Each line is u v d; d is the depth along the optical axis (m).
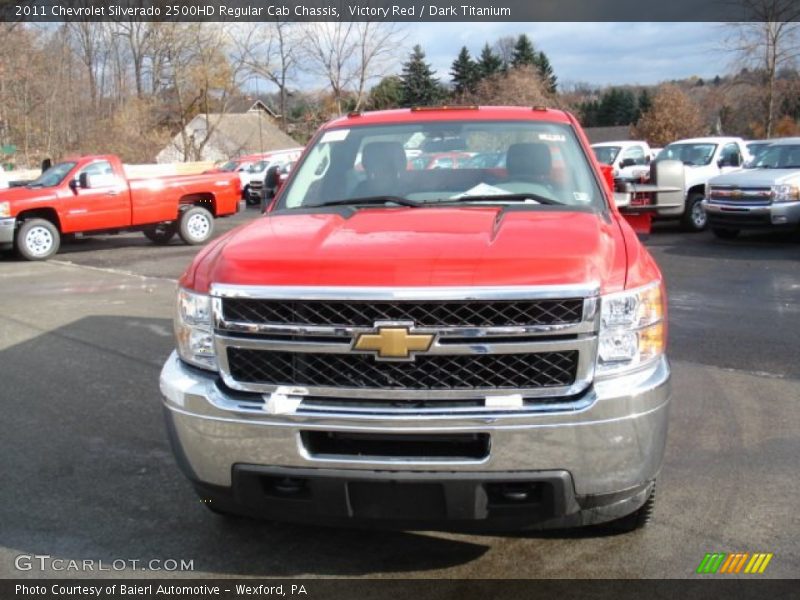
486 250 2.94
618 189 4.91
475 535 3.64
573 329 2.80
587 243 3.05
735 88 39.28
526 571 3.33
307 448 2.91
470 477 2.82
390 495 2.91
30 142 35.62
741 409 5.29
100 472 4.48
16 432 5.14
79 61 40.91
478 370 2.84
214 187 17.08
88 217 15.06
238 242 3.29
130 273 12.59
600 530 3.62
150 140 40.59
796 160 14.36
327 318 2.87
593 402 2.81
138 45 44.66
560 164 4.32
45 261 14.52
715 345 6.98
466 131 4.54
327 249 3.04
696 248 13.55
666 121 60.94
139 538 3.70
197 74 44.56
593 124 90.75
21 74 33.91
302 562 3.46
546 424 2.79
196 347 3.12
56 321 8.63
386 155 4.44
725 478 4.21
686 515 3.79
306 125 47.12
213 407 2.98
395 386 2.86
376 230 3.34
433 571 3.35
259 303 2.94
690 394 5.63
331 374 2.91
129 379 6.33
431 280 2.81
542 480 2.83
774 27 32.44
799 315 8.09
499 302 2.78
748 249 13.27
